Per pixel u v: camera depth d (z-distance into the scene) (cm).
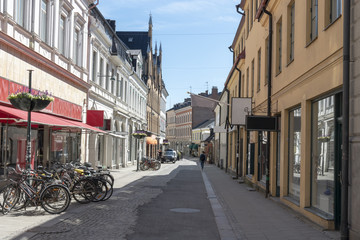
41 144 1783
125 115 3688
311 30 985
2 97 1334
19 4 1502
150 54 5881
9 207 974
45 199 982
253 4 1983
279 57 1374
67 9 2062
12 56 1425
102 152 3103
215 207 1205
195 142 9262
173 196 1490
